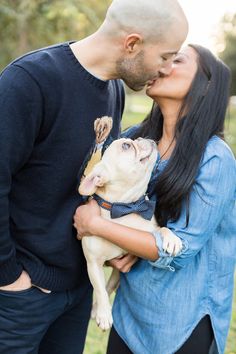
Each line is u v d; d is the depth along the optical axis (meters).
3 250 2.15
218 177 2.15
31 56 2.12
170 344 2.25
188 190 2.16
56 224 2.29
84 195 2.24
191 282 2.25
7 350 2.34
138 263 2.34
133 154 2.21
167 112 2.36
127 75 2.20
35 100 2.06
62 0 6.70
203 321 2.26
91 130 2.24
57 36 7.01
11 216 2.29
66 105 2.14
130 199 2.24
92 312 2.40
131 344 2.36
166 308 2.25
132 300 2.36
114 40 2.13
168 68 2.22
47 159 2.20
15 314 2.30
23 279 2.28
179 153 2.20
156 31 2.08
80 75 2.16
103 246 2.25
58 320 2.67
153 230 2.26
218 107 2.24
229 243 2.32
